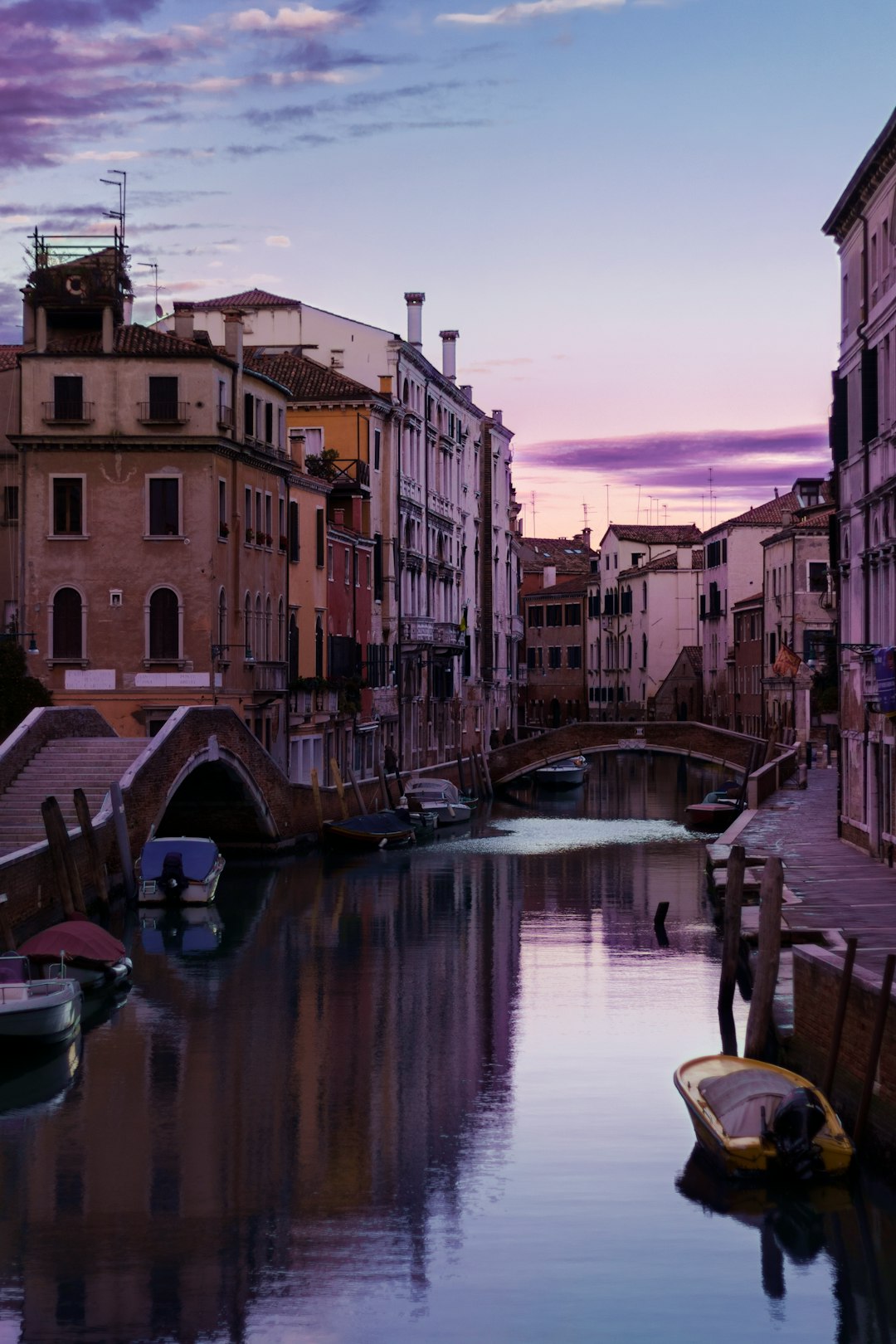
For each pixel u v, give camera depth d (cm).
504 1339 1567
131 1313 1625
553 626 13375
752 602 9462
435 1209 1884
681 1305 1642
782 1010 2438
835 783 6825
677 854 5244
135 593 4538
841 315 4150
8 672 4250
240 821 4766
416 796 6209
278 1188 1958
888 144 3400
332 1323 1611
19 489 4556
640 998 2947
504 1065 2488
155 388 4516
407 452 6919
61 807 3722
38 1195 1944
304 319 6712
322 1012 2858
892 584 3538
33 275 4528
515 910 4022
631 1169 2008
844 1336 1580
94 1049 2611
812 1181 1862
